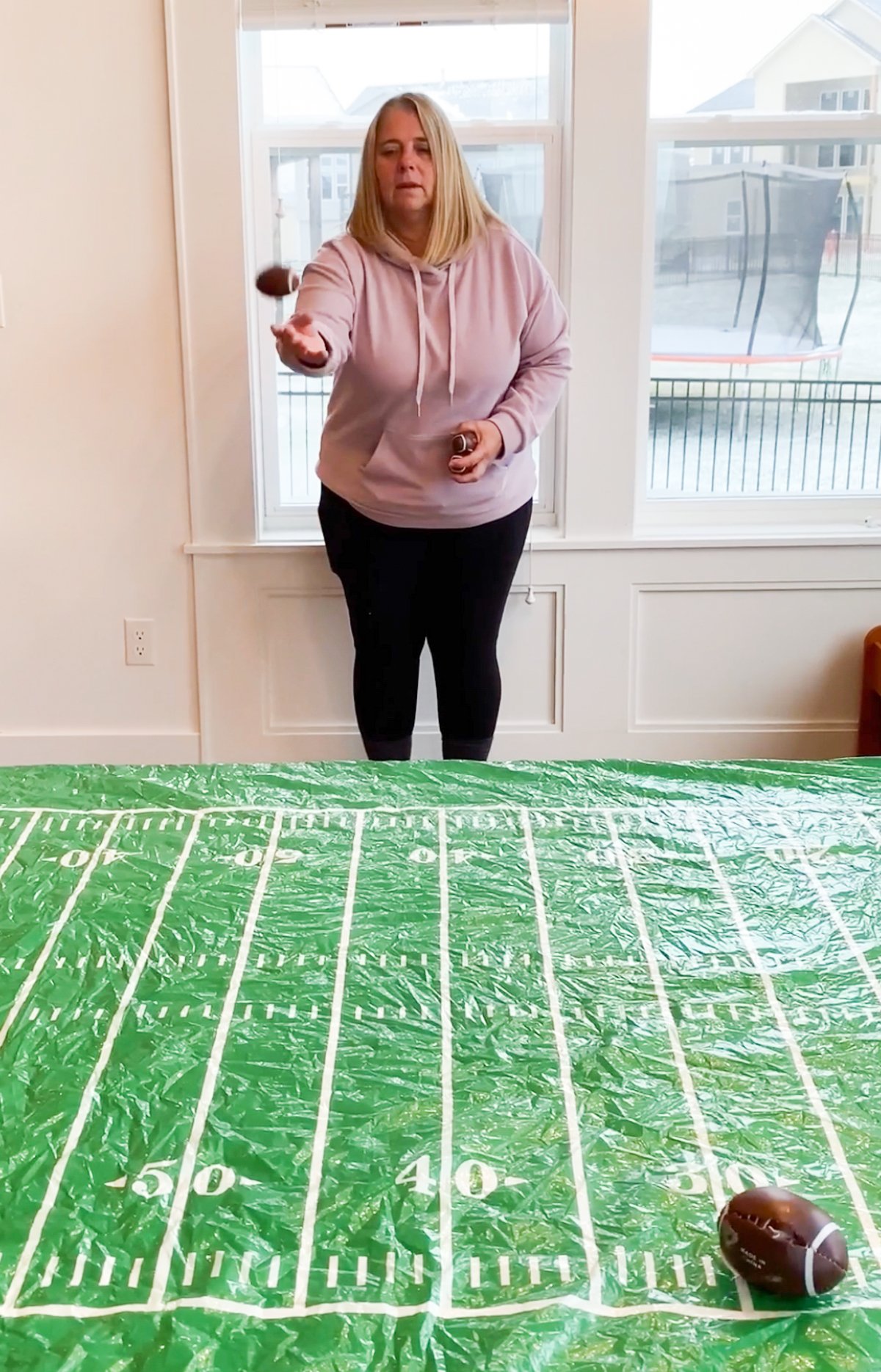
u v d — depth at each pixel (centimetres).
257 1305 94
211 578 315
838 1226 97
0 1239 100
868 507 326
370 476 263
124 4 283
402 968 137
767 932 145
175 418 306
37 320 301
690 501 325
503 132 299
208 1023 127
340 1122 113
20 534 314
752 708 328
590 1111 115
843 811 176
